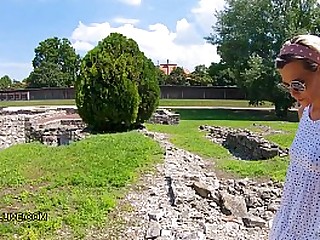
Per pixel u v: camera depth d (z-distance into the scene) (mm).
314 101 1804
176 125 17531
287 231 1856
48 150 9906
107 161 7957
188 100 37719
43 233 4371
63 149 9797
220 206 5719
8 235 4285
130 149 9273
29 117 16750
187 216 5098
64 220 4746
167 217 5000
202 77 47375
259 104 32062
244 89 29547
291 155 1909
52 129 15391
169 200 5863
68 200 5504
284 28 27500
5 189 6223
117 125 14000
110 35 13961
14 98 38656
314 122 1813
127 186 6391
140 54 14117
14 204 5391
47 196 5715
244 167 8055
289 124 17781
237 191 6480
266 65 26484
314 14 28484
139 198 5828
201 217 5129
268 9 28156
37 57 67125
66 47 68375
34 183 6535
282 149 9969
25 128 16250
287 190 1917
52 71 61844
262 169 7801
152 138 11891
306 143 1812
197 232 4422
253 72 26500
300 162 1833
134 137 11211
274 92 26141
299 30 27203
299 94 1819
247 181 7012
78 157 8516
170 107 31750
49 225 4539
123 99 13469
